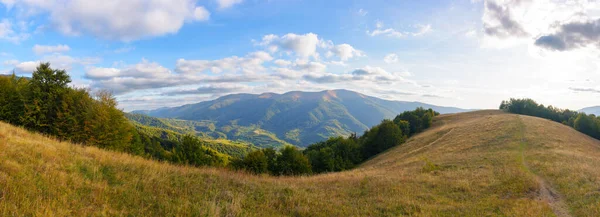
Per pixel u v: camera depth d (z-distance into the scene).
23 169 8.84
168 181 11.24
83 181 9.23
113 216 7.23
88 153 13.99
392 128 71.56
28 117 26.73
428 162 26.08
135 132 43.09
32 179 8.27
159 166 13.99
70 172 9.87
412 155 43.81
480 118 76.12
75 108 30.20
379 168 32.91
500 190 14.48
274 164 44.34
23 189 7.40
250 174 18.86
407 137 79.88
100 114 31.88
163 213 7.98
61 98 29.80
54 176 8.88
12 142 12.19
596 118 63.56
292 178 20.45
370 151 74.12
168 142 98.19
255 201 10.90
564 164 20.50
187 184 11.37
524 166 21.56
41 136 18.28
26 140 13.64
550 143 33.22
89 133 30.64
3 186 7.28
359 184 16.64
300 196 12.19
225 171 16.95
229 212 8.79
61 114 28.67
